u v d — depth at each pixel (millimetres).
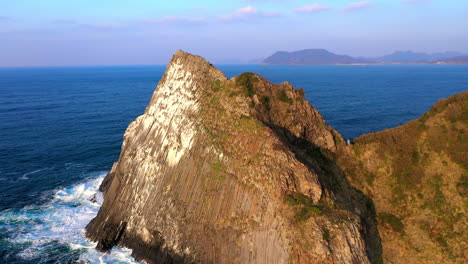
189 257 38594
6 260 42812
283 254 31891
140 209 45781
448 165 42000
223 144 41906
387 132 49062
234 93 47375
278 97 50094
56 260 42938
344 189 44438
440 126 45094
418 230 38812
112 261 42719
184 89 51094
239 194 37656
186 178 43125
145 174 48062
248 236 35125
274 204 34688
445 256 35875
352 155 48031
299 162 37375
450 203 39375
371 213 42125
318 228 31797
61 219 52812
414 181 42844
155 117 53250
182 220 40938
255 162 38219
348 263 30156
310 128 49531
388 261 37125
